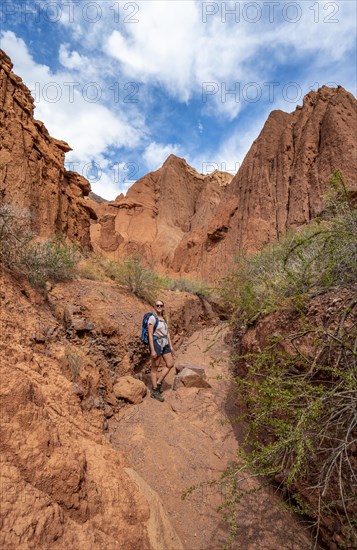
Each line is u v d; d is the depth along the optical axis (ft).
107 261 27.94
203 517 7.21
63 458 5.41
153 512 6.32
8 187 27.84
